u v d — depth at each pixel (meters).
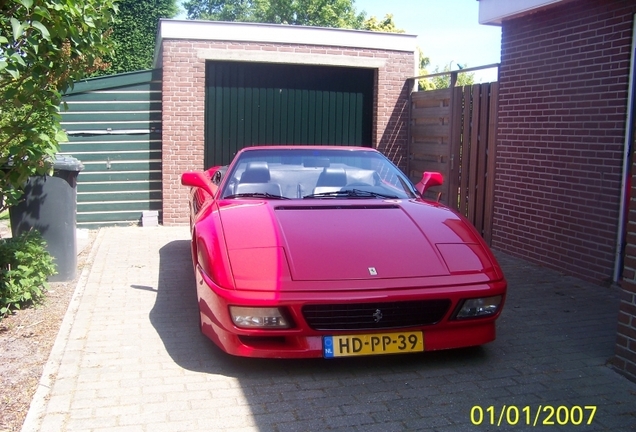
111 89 10.05
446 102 9.66
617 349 4.15
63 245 6.42
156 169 10.30
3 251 5.28
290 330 3.88
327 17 38.47
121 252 8.08
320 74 11.00
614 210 6.26
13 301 5.21
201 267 4.42
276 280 3.94
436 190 9.98
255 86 10.73
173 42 10.05
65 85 4.85
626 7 6.10
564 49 6.94
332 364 4.24
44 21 4.35
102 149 10.09
